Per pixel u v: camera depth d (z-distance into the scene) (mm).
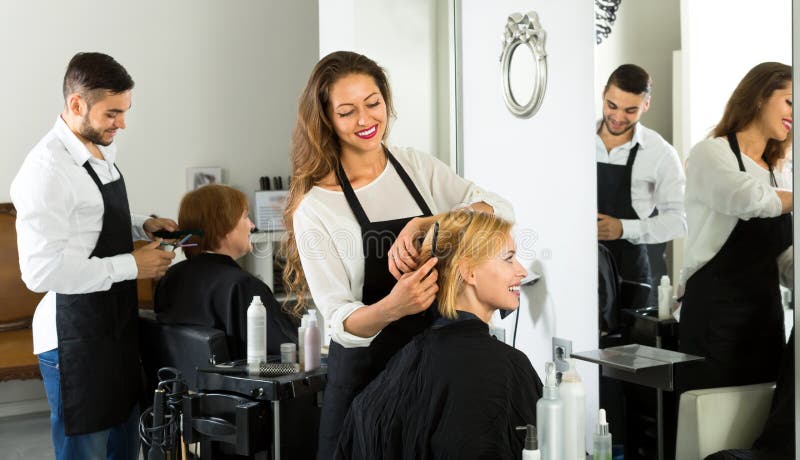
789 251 1766
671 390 2096
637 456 2238
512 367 1660
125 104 2785
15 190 2703
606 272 2330
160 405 2482
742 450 1895
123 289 2846
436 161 2258
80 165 2756
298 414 2600
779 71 1761
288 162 5207
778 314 1806
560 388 1825
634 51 2178
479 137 2992
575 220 2455
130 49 4746
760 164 1820
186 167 4926
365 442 1711
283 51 5152
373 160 2100
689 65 2000
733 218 1909
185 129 4910
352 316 1916
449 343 1680
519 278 1805
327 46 3586
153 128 4828
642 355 2195
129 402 2859
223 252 2961
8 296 4246
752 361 1882
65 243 2701
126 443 2928
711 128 1942
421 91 3521
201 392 2580
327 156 2062
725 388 1953
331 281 2033
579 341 2451
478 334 1698
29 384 4574
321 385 2479
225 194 2949
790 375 1779
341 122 1987
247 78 5055
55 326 2775
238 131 5051
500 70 2828
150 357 2963
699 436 2014
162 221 3242
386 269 2051
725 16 1885
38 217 2639
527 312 2689
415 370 1690
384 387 1735
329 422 2061
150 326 2918
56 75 4578
